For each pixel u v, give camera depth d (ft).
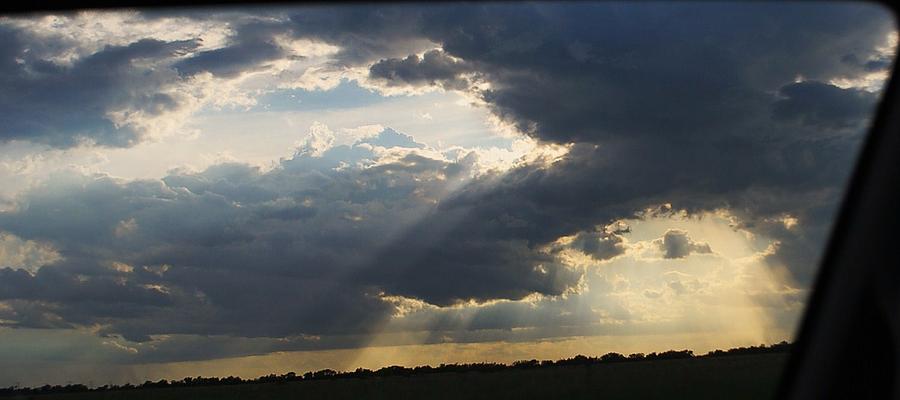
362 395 177.27
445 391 165.78
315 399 177.37
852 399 9.88
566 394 135.64
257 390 194.39
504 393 152.87
